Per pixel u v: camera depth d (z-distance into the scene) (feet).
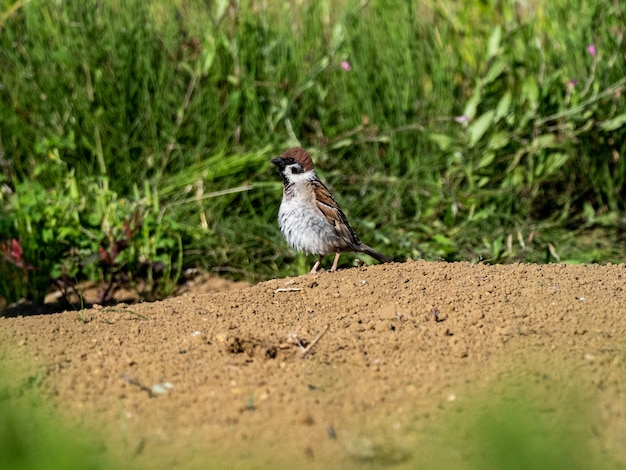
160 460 21.50
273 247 43.37
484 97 46.16
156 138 45.52
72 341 28.19
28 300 39.75
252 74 46.57
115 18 47.01
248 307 31.01
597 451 21.88
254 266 43.04
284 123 46.85
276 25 48.96
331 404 23.82
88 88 45.57
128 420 23.32
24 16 47.37
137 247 40.40
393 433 22.61
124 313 30.81
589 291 31.12
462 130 45.93
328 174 45.03
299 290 32.24
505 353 26.25
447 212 43.75
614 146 46.32
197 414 23.48
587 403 23.88
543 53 46.57
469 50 47.39
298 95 46.85
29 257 38.93
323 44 48.16
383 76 47.21
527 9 50.01
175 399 24.29
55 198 40.37
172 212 43.45
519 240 42.73
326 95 47.50
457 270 33.47
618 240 45.03
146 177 45.68
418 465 21.22
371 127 45.75
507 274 32.83
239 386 24.84
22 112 45.68
